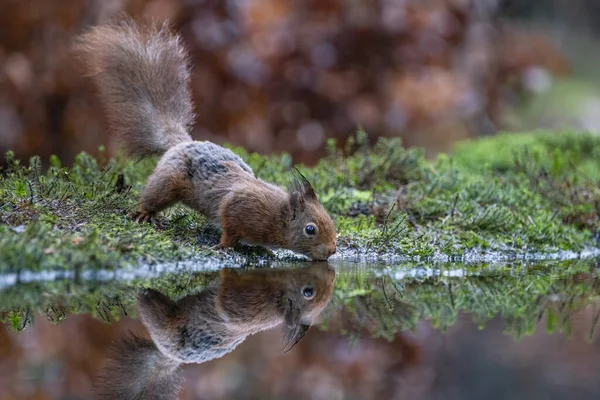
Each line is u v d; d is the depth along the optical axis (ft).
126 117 41.29
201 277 33.06
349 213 43.88
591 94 132.16
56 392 21.35
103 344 24.90
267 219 35.94
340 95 76.89
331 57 77.20
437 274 36.01
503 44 100.53
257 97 74.28
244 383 22.52
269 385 22.39
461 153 63.98
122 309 28.04
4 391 21.29
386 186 47.85
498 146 63.98
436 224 42.50
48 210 34.86
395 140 52.19
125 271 31.09
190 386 22.12
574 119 121.49
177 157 37.47
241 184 36.63
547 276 36.40
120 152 45.32
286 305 29.81
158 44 42.16
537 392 21.25
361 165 50.67
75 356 23.94
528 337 26.40
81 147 71.61
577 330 27.35
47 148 72.90
